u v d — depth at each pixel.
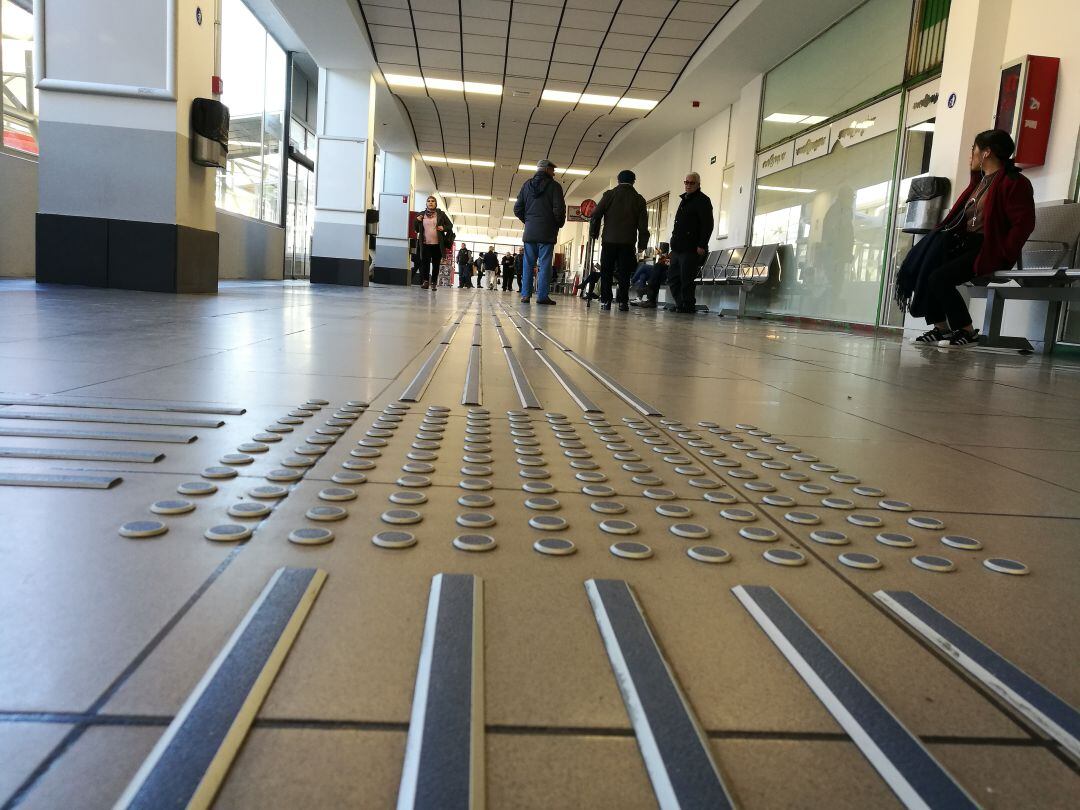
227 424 1.77
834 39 10.36
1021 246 5.77
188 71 6.76
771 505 1.39
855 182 9.63
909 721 0.69
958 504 1.49
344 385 2.48
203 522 1.10
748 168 13.23
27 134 8.70
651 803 0.55
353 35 12.44
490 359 3.52
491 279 35.44
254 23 15.07
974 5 6.87
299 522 1.12
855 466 1.79
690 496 1.42
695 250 10.95
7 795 0.51
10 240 8.36
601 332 5.95
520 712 0.65
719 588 0.97
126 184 6.63
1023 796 0.59
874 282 9.01
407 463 1.52
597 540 1.13
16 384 2.08
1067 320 6.13
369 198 15.09
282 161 18.16
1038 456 2.01
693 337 5.97
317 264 15.01
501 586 0.93
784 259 11.72
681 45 12.22
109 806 0.51
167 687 0.66
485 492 1.37
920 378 3.78
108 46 6.44
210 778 0.53
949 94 7.17
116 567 0.92
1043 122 6.29
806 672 0.75
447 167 26.42
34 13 6.38
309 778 0.55
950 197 7.07
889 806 0.56
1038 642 0.88
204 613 0.81
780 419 2.39
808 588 0.99
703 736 0.63
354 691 0.67
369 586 0.90
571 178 26.27
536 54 12.95
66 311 4.33
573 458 1.68
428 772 0.55
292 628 0.77
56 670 0.67
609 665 0.74
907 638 0.86
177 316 4.54
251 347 3.30
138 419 1.75
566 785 0.56
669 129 17.38
